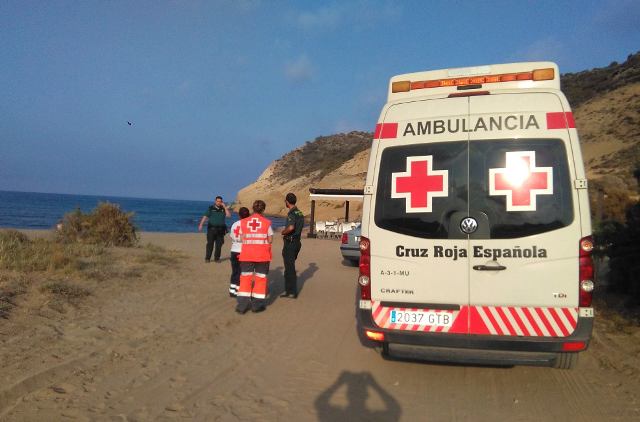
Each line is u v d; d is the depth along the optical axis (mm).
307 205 59781
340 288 10484
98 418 3873
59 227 14578
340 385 4871
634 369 5328
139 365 5156
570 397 4590
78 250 11617
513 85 4703
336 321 7543
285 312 8039
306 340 6457
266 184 94812
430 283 4637
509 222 4484
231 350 5879
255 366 5348
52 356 5109
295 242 9180
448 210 4641
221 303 8391
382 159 4914
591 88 64812
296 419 4035
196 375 4973
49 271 8766
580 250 4324
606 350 6047
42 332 5789
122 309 7320
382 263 4789
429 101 4852
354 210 51219
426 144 4785
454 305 4574
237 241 8688
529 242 4422
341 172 71000
